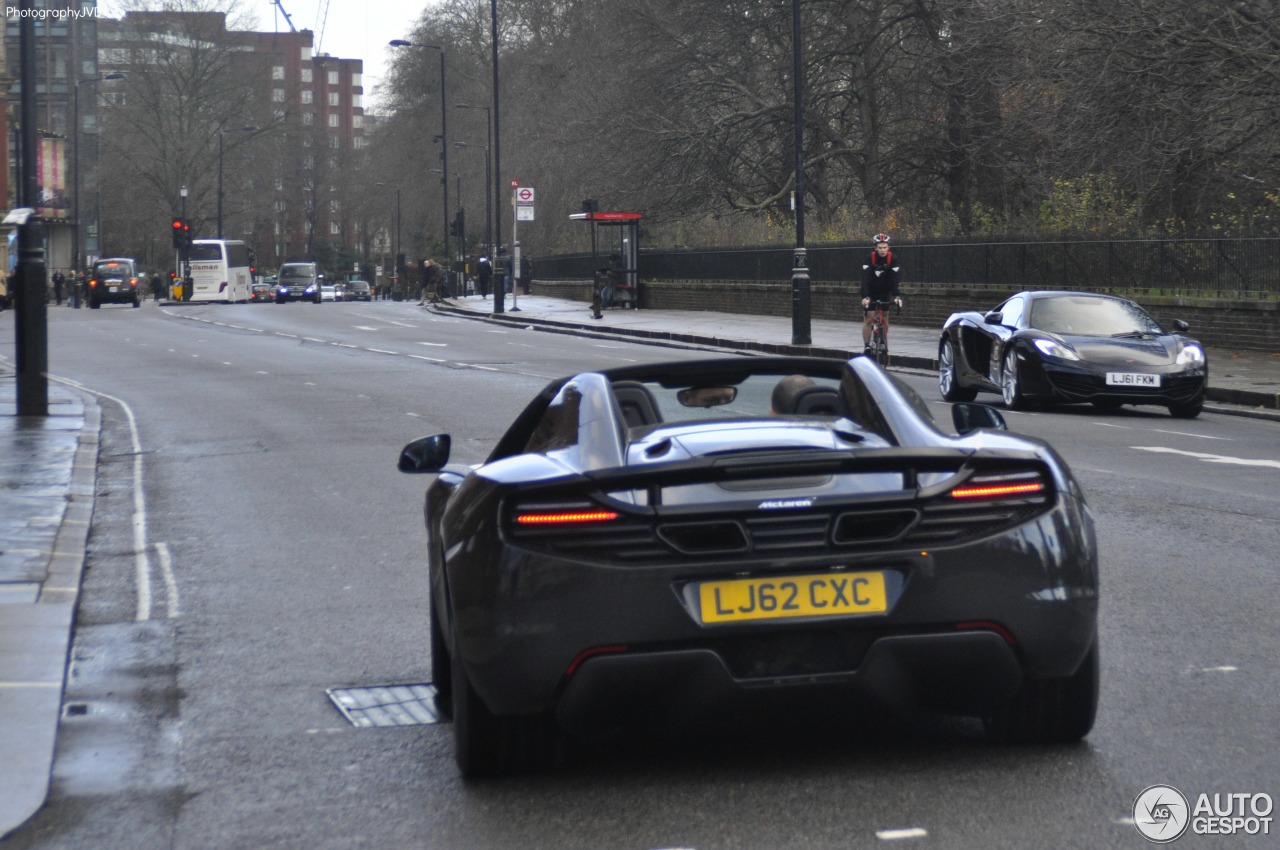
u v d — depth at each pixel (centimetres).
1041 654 798
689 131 8250
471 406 3316
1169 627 1174
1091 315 3275
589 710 782
